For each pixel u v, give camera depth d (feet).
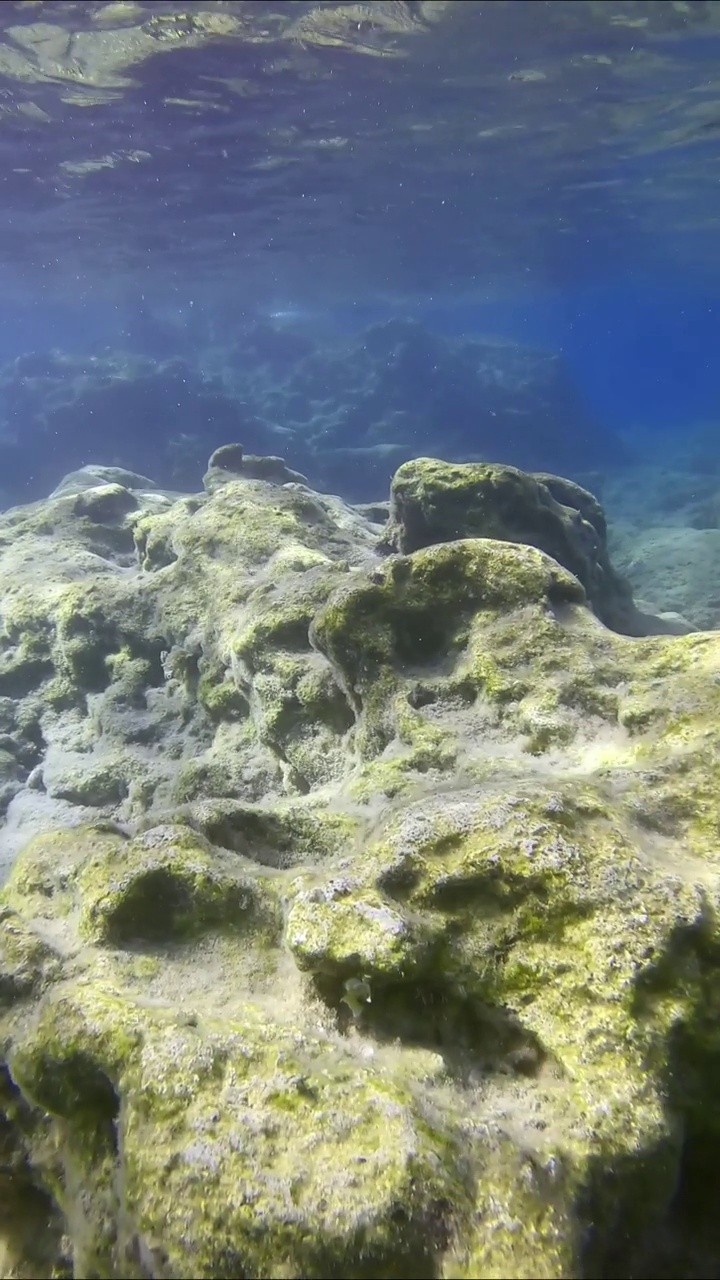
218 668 15.70
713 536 44.27
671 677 9.22
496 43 40.32
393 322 92.79
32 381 75.25
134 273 116.98
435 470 18.30
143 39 37.76
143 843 7.62
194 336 117.91
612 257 126.93
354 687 11.34
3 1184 6.66
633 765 7.96
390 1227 4.45
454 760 9.46
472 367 94.43
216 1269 4.51
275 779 13.61
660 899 5.98
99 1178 5.53
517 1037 5.94
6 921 7.39
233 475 26.71
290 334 105.50
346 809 9.29
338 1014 6.23
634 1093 5.28
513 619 10.68
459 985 6.11
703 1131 5.73
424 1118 5.10
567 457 86.89
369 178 65.98
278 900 7.27
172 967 6.77
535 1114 5.37
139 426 70.74
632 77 45.83
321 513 19.98
